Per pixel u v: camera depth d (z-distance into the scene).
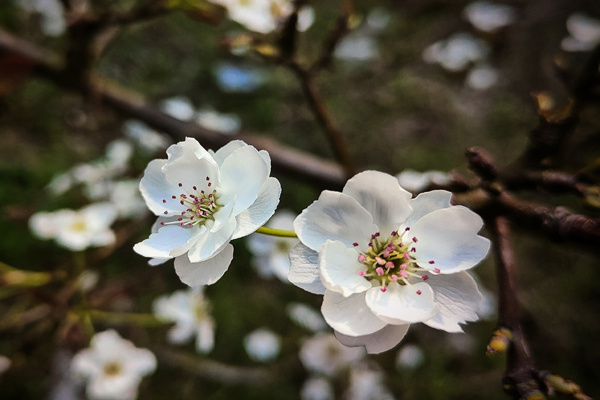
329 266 0.13
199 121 0.27
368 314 0.13
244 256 0.40
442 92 0.48
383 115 0.48
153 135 0.29
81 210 0.27
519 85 0.49
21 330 0.29
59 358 0.29
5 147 0.41
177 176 0.14
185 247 0.14
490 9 0.43
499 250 0.15
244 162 0.14
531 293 0.40
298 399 0.36
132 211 0.27
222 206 0.14
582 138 0.22
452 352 0.38
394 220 0.13
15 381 0.31
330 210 0.13
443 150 0.47
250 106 0.46
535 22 0.48
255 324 0.38
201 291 0.27
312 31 0.48
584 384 0.37
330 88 0.47
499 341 0.13
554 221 0.14
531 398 0.12
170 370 0.36
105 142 0.43
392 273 0.13
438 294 0.13
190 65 0.47
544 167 0.17
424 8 0.51
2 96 0.27
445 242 0.13
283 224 0.26
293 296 0.39
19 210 0.29
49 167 0.41
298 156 0.26
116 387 0.25
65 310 0.25
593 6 0.47
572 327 0.39
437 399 0.36
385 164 0.46
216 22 0.21
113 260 0.36
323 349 0.30
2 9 0.41
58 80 0.27
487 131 0.48
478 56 0.43
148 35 0.48
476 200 0.15
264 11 0.21
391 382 0.37
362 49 0.44
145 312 0.36
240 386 0.36
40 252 0.37
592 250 0.14
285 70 0.47
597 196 0.15
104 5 0.25
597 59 0.17
